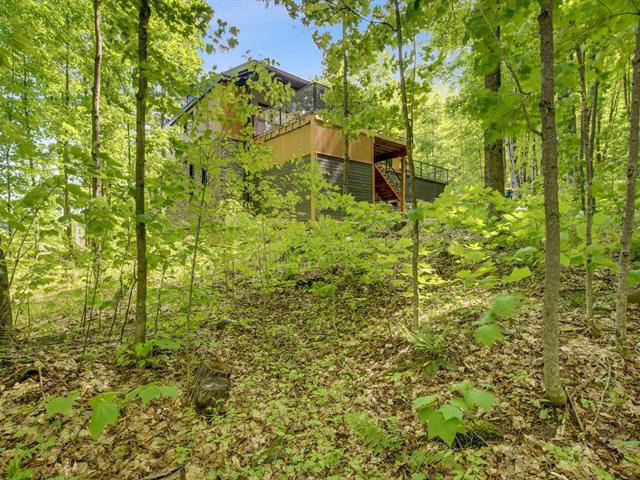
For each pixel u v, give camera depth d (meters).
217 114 3.21
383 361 3.36
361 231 5.00
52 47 7.19
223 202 5.12
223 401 2.76
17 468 2.09
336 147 11.79
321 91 13.09
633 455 1.86
